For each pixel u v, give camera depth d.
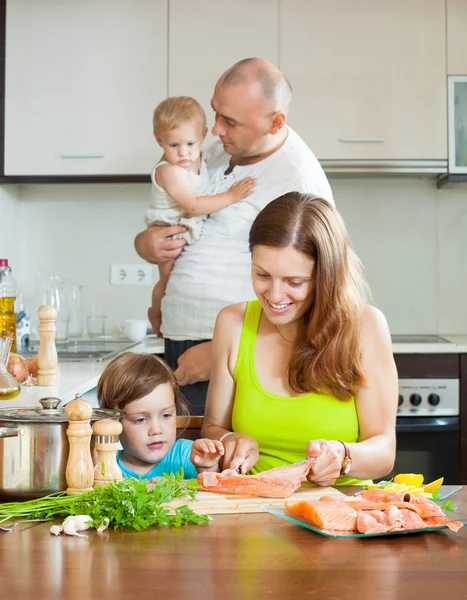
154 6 3.54
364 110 3.53
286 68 3.52
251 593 0.95
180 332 2.68
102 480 1.33
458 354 3.31
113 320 3.96
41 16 3.56
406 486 1.38
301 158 2.59
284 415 1.66
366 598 0.93
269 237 1.54
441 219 3.89
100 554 1.08
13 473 1.30
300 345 1.64
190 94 3.54
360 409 1.68
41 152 3.59
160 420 1.71
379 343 1.67
